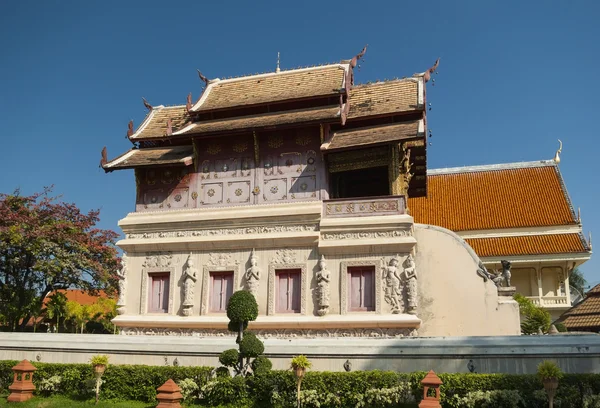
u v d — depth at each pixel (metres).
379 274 21.94
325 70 26.59
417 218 48.59
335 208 23.08
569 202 46.09
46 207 33.25
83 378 17.92
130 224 25.27
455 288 21.75
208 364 19.06
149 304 24.61
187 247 24.36
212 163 25.39
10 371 19.53
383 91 25.77
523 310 29.14
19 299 32.00
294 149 24.41
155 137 26.23
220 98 26.84
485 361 16.42
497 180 51.00
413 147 26.31
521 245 43.88
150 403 16.77
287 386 15.58
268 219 23.52
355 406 15.10
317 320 21.80
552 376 13.19
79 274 32.16
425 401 13.90
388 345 17.30
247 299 17.08
